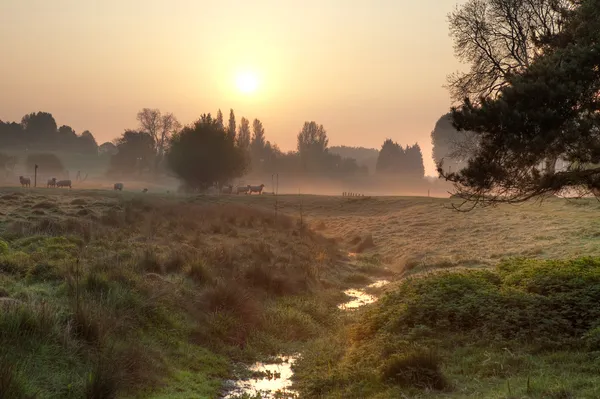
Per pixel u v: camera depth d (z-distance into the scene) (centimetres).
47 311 984
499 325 1088
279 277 1878
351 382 976
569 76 1213
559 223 3050
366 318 1376
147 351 1051
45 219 2420
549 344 984
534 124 1184
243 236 2898
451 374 909
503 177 1255
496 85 3900
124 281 1361
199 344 1258
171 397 898
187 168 8088
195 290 1517
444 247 2903
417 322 1204
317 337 1462
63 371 859
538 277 1276
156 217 3166
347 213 5309
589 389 720
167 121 15088
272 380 1117
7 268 1427
